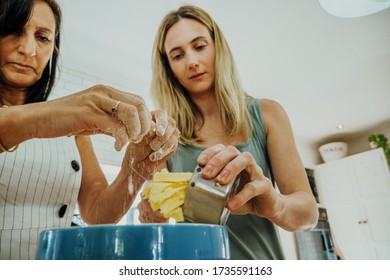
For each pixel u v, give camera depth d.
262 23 1.71
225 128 0.69
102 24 1.66
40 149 0.57
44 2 0.59
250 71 2.17
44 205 0.56
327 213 3.17
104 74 2.08
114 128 0.37
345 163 3.14
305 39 1.87
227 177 0.36
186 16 0.74
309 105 2.69
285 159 0.62
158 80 0.82
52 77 0.67
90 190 0.65
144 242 0.27
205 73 0.71
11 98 0.60
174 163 0.68
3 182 0.51
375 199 2.88
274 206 0.42
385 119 3.04
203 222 0.36
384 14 1.70
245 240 0.55
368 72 2.24
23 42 0.53
